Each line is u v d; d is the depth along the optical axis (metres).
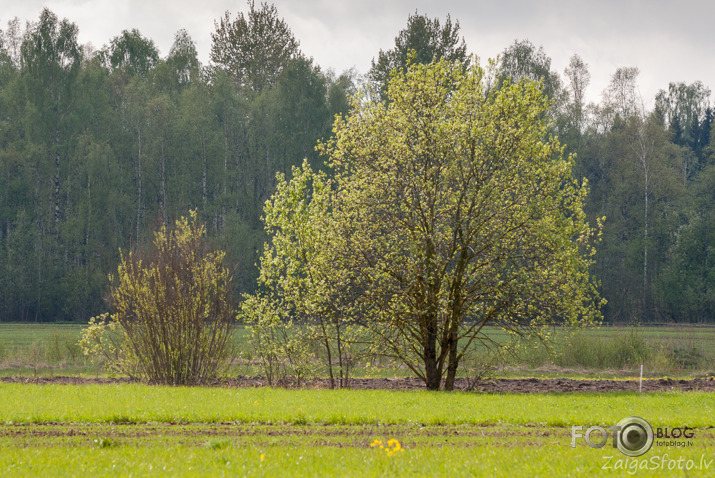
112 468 29.70
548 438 40.38
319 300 71.19
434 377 74.69
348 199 74.50
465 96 75.25
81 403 53.19
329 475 28.11
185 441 38.84
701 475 28.48
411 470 29.03
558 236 71.00
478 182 71.81
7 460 31.58
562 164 74.56
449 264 74.56
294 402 54.94
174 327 76.88
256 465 30.45
